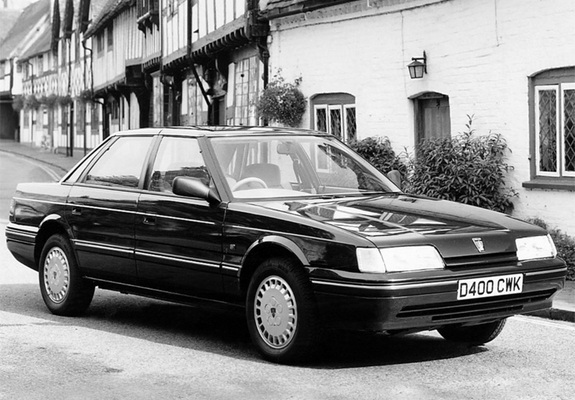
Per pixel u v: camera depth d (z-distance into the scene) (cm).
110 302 1005
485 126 1342
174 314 934
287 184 784
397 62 1529
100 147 912
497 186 1299
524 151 1276
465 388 634
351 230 667
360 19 1616
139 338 811
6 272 1246
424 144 1362
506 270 686
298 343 687
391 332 667
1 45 9000
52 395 621
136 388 638
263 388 635
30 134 7769
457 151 1323
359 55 1623
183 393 624
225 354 745
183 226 776
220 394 621
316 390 629
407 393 620
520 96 1278
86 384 650
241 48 2191
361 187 812
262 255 729
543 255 722
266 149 803
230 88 2319
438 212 735
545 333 838
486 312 686
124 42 4012
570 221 1209
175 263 782
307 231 682
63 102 5725
